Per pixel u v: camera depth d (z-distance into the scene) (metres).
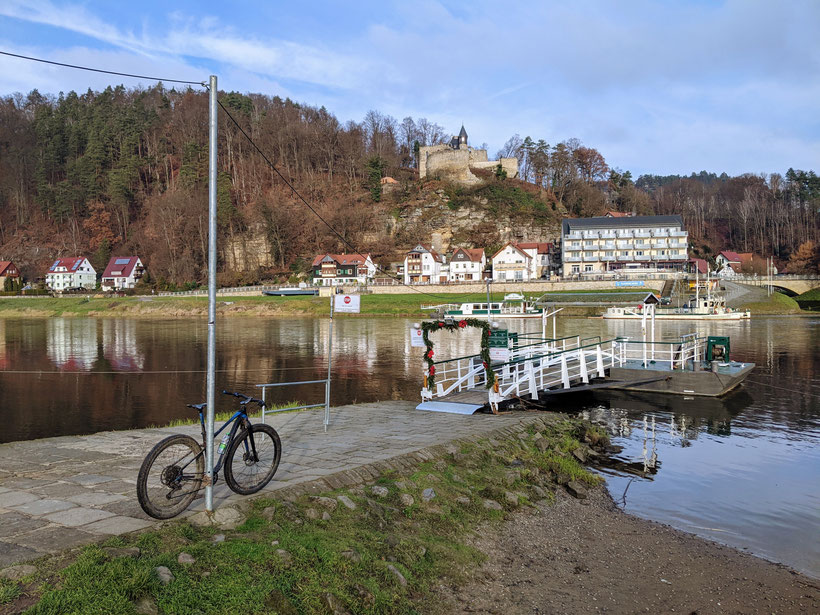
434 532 7.93
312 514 7.15
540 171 168.00
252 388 28.66
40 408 24.19
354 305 13.12
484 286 102.19
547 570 7.77
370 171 151.62
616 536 9.38
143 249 136.50
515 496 9.95
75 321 81.44
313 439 11.88
